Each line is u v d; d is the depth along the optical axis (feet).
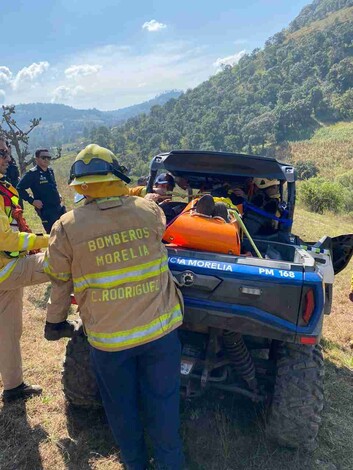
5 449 10.48
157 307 8.42
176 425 8.89
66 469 10.03
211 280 9.46
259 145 556.51
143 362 8.64
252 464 10.45
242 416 11.98
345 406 13.34
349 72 586.45
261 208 16.52
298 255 11.49
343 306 22.40
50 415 11.66
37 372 13.55
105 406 8.92
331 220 56.44
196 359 10.52
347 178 153.79
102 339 8.19
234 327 9.49
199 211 11.12
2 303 11.39
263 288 9.30
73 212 8.39
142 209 8.61
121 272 8.16
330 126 520.01
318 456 10.94
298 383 9.93
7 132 50.42
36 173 22.63
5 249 10.44
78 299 8.50
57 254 8.26
